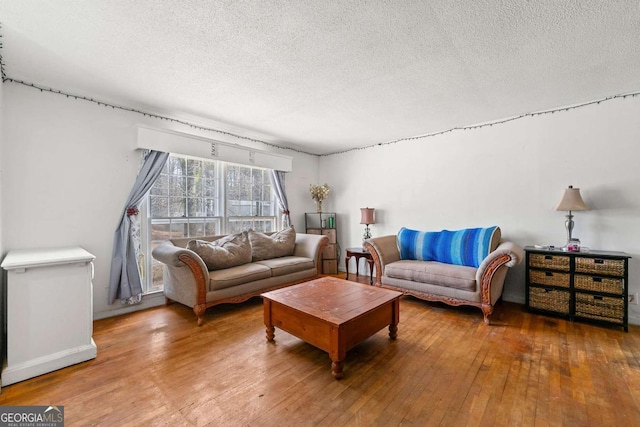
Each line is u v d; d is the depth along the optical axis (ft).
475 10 5.40
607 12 5.41
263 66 7.51
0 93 7.23
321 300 7.67
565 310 9.37
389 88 8.81
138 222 10.42
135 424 4.78
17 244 8.20
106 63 7.36
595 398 5.35
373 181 15.92
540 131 10.89
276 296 8.00
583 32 6.05
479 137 12.31
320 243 13.51
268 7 5.32
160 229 11.30
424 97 9.50
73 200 9.17
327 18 5.64
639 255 9.18
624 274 8.43
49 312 6.46
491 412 5.02
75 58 7.13
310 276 13.11
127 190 10.25
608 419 4.81
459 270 9.97
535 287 9.98
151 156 10.57
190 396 5.52
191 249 10.27
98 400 5.40
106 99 9.62
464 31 6.05
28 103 8.39
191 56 7.06
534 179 11.03
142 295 10.63
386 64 7.40
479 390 5.65
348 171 17.03
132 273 10.09
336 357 6.10
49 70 7.72
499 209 11.82
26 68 7.60
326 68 7.62
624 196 9.42
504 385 5.80
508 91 9.04
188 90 8.97
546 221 10.79
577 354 7.04
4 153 7.95
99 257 9.64
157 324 9.13
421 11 5.43
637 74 7.93
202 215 12.68
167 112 10.87
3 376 5.81
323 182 18.26
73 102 9.18
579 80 8.30
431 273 10.41
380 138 14.55
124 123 10.23
